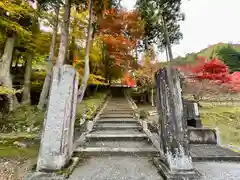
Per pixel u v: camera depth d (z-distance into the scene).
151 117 8.83
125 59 14.84
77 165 3.42
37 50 10.10
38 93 11.07
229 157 3.92
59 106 2.95
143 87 14.65
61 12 9.10
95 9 7.95
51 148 2.76
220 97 11.28
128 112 9.44
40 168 2.69
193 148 4.84
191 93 11.22
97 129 6.64
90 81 11.03
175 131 2.88
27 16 8.61
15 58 11.77
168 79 3.14
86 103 10.52
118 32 12.87
